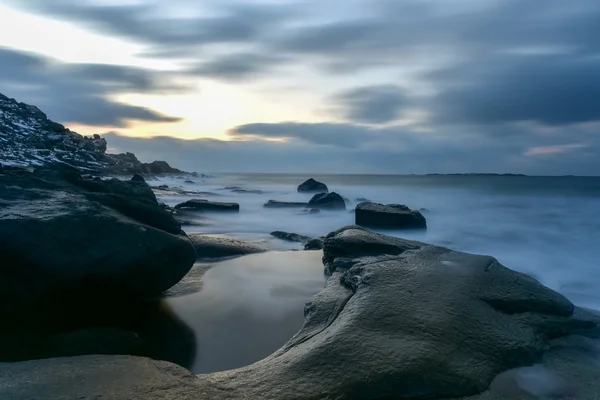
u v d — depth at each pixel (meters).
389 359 4.71
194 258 8.34
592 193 40.78
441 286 6.42
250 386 4.39
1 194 7.16
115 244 6.93
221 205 24.55
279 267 10.48
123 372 4.58
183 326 6.71
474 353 5.05
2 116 41.91
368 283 6.63
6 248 6.22
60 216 6.64
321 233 19.45
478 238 18.12
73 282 6.66
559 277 11.77
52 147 41.97
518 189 48.44
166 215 8.55
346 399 4.25
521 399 4.45
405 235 18.11
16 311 6.37
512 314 6.14
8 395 3.95
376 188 54.25
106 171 44.50
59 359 4.92
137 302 7.77
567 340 5.94
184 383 4.41
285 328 6.69
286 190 51.97
